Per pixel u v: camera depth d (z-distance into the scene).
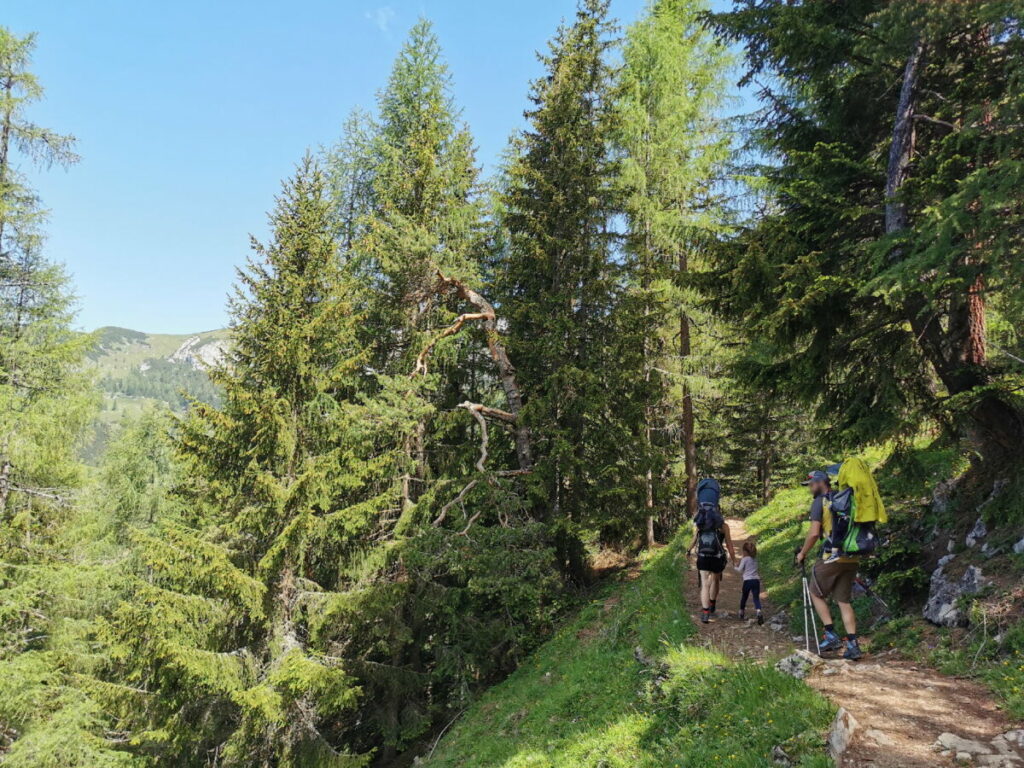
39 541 15.14
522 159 18.48
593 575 18.56
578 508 16.75
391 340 17.05
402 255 15.23
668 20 18.34
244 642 12.72
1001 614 6.21
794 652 7.62
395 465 15.21
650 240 18.23
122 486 20.50
